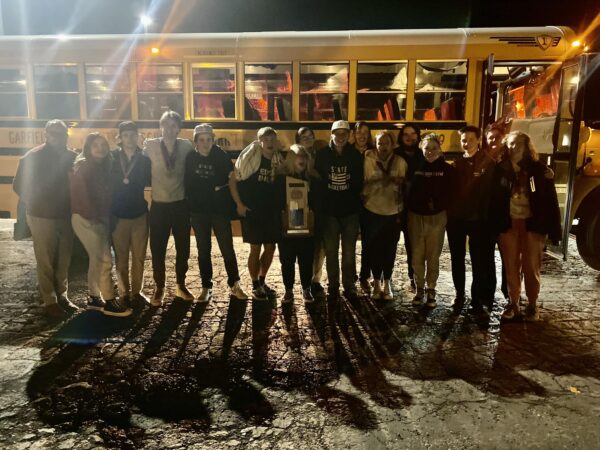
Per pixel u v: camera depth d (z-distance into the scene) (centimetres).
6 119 694
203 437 275
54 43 675
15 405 306
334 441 271
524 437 274
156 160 455
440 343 403
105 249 446
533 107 701
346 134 455
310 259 482
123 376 345
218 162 462
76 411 300
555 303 499
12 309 477
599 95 563
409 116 656
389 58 647
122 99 680
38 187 434
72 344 398
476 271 468
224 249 488
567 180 557
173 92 674
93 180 430
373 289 505
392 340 409
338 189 470
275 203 474
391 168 470
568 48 640
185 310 475
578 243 588
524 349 392
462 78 654
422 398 316
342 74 655
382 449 263
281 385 334
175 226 474
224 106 673
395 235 485
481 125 654
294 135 667
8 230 855
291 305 489
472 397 318
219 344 399
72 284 568
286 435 277
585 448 263
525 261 443
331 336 416
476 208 457
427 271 483
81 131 688
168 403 311
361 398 317
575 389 328
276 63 659
